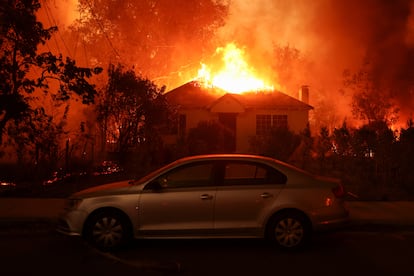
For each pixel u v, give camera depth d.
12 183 16.09
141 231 8.00
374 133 17.27
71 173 17.08
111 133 19.89
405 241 9.10
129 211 8.00
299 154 18.58
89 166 17.52
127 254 7.96
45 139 16.33
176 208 8.00
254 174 8.23
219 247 8.50
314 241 9.01
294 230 8.06
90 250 8.12
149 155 18.27
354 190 14.38
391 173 15.80
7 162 19.89
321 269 7.12
